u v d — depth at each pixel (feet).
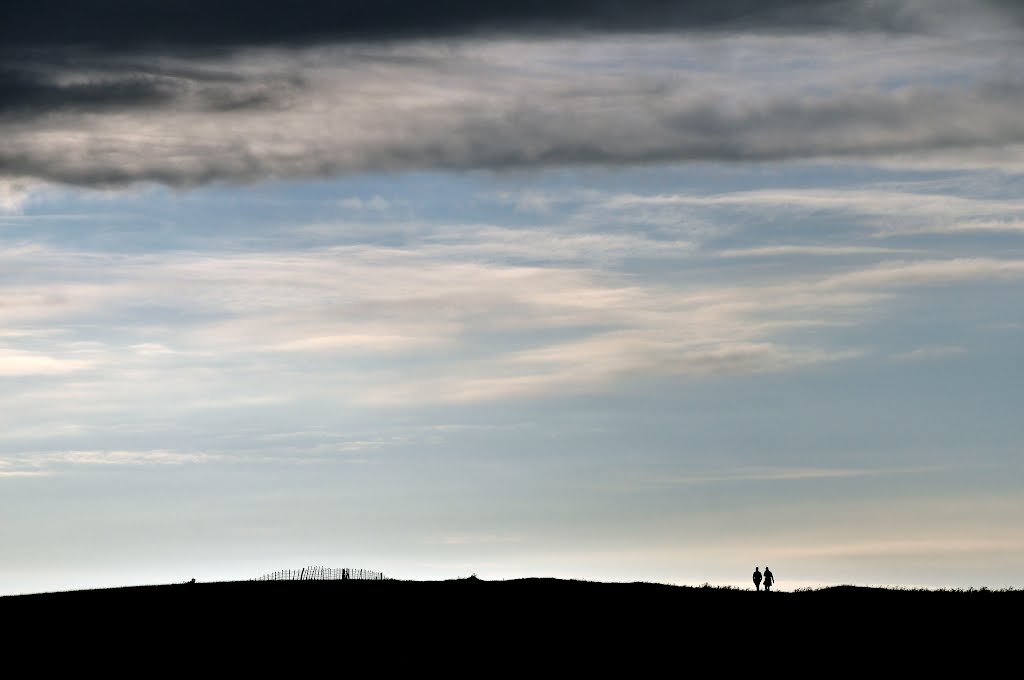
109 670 423.64
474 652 440.86
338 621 480.23
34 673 420.77
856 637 448.24
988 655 423.23
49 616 491.31
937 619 468.75
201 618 485.97
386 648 446.19
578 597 515.91
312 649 444.55
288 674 418.10
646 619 480.23
